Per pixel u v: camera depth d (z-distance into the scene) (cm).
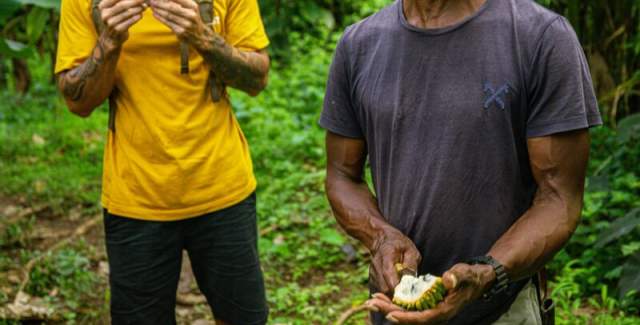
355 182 231
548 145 197
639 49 543
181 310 452
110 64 291
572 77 195
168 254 312
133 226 307
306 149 683
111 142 309
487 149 200
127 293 313
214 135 306
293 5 916
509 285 205
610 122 593
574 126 194
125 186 305
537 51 196
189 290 473
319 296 457
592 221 477
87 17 304
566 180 199
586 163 201
